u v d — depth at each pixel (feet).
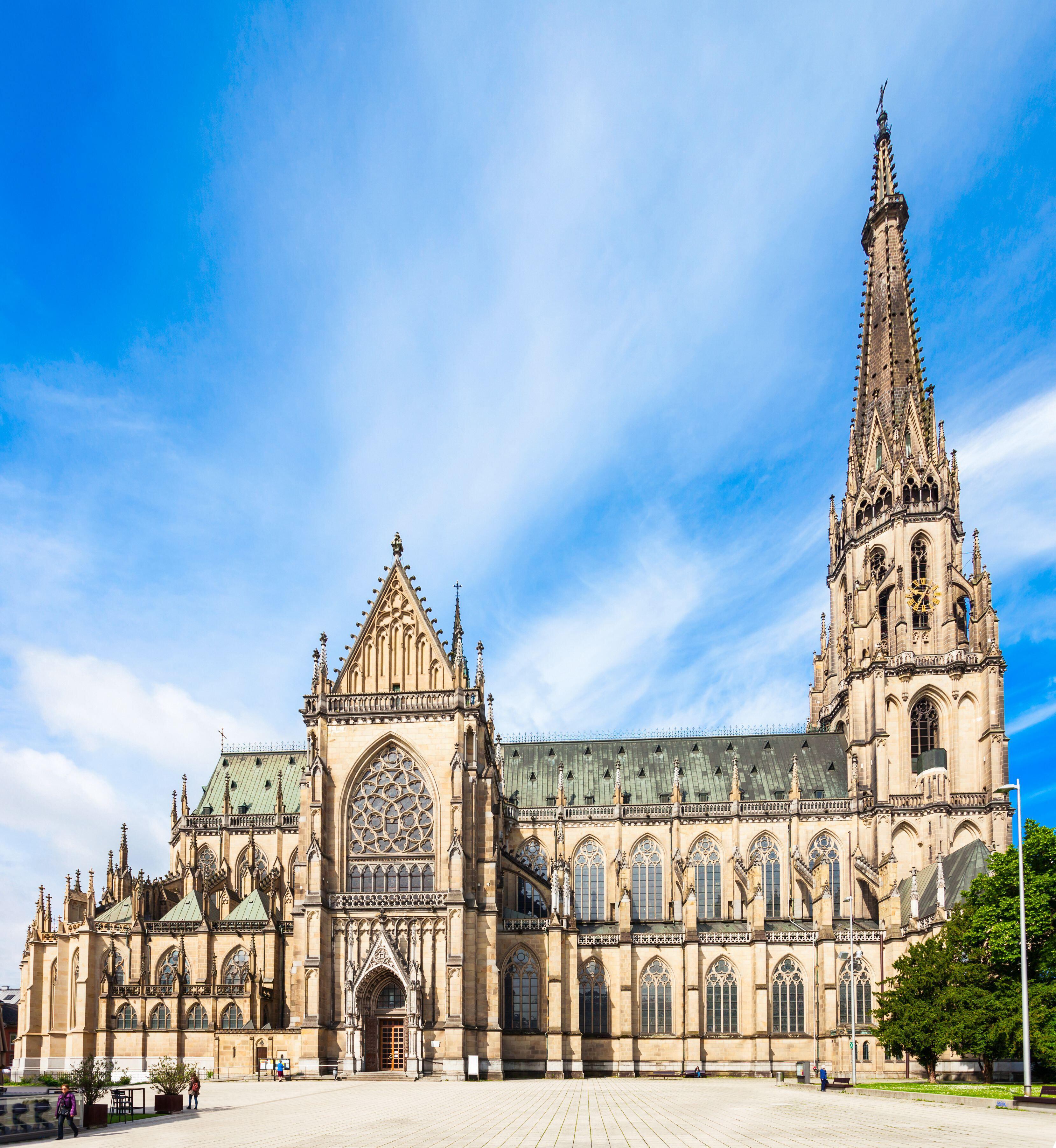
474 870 330.95
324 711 342.03
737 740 464.24
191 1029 352.28
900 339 459.73
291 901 402.93
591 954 376.07
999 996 272.10
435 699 339.77
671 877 422.00
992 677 407.64
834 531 485.15
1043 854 278.26
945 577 425.69
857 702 424.46
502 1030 343.87
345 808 336.29
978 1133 147.13
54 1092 195.31
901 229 477.77
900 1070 343.87
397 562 356.79
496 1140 147.23
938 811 397.60
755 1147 132.16
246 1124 179.63
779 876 414.82
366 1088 274.98
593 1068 362.12
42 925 398.62
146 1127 179.63
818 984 363.76
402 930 319.06
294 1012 323.98
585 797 447.42
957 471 440.45
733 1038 364.38
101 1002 364.17
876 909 395.14
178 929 379.35
